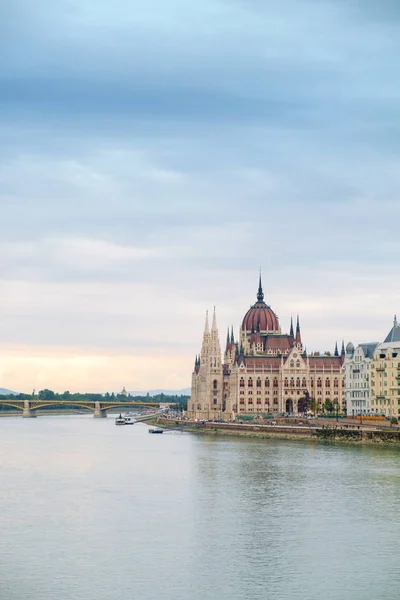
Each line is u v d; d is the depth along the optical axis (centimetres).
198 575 13762
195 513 18225
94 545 15488
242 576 13712
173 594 12925
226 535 16200
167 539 15938
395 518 17562
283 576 13725
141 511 18488
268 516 17838
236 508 18738
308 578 13612
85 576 13712
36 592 12988
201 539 15912
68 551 15100
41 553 14975
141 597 12794
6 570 14038
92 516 17938
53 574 13825
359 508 18612
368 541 15712
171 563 14388
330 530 16538
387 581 13475
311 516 17800
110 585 13300
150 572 13912
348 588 13175
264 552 15012
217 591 13038
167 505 19188
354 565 14250
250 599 12725
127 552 15025
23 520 17562
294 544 15538
